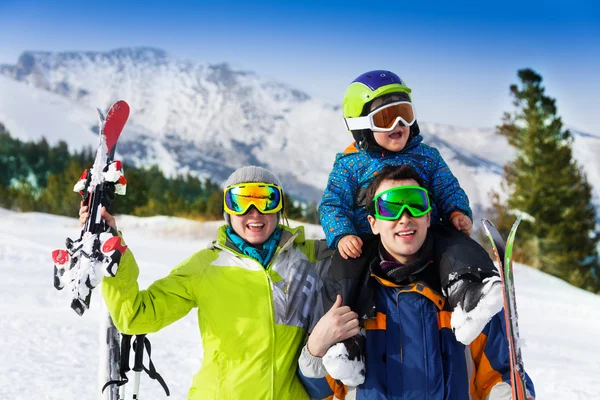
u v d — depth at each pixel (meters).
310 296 3.38
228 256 3.45
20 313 8.09
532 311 11.53
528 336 9.05
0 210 26.09
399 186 2.97
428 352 2.90
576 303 12.55
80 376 5.75
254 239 3.42
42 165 73.50
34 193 40.81
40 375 5.71
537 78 31.39
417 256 3.04
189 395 3.36
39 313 8.20
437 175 3.65
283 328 3.30
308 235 20.02
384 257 3.05
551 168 30.53
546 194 30.36
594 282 29.50
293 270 3.42
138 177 35.78
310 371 3.02
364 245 3.18
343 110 3.72
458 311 2.84
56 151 75.31
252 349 3.28
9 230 18.67
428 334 2.92
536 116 31.19
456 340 2.94
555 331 9.71
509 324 2.74
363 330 2.99
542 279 16.11
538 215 30.08
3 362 6.02
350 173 3.64
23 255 13.10
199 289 3.39
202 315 3.40
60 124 186.25
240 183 3.42
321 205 3.59
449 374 2.89
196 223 22.53
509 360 2.90
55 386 5.44
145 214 33.00
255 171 3.47
